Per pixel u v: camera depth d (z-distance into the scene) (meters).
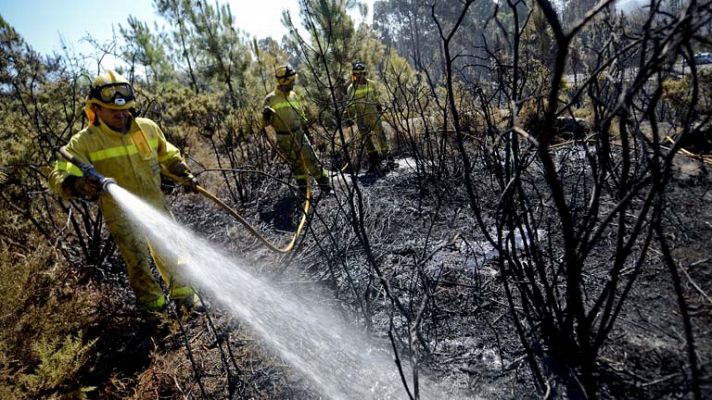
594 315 1.75
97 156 2.75
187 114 6.17
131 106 2.74
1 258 3.07
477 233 3.65
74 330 2.82
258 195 5.20
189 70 11.41
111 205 2.79
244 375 2.38
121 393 2.43
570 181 4.06
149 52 9.06
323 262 3.49
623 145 1.55
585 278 2.68
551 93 1.16
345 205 4.51
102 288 3.27
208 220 4.59
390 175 5.55
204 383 2.37
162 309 2.96
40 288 2.91
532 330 2.14
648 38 1.29
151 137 2.99
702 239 2.87
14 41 4.19
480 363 2.24
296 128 5.07
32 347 2.45
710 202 3.34
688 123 1.31
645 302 2.38
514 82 1.90
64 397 2.20
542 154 1.25
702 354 1.96
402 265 3.30
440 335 2.48
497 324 2.47
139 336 2.89
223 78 8.66
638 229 1.55
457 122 1.77
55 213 4.48
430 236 3.75
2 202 3.90
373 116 5.84
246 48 8.80
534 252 2.05
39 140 3.92
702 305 2.28
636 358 2.02
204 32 8.44
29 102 4.91
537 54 7.30
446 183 4.57
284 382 2.29
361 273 3.25
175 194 5.07
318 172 5.12
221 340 2.47
